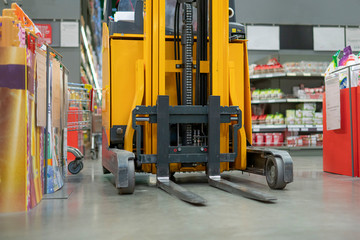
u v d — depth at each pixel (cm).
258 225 178
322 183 329
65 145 369
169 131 299
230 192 273
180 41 334
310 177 374
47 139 270
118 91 326
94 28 1227
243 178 373
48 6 695
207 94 323
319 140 718
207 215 200
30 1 692
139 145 290
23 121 213
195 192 277
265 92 717
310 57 766
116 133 325
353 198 252
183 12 317
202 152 301
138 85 306
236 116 329
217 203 233
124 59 327
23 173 213
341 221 187
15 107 212
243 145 320
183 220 189
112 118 325
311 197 256
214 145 299
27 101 217
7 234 164
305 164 526
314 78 765
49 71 278
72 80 699
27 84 218
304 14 832
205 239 155
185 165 315
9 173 212
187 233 164
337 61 434
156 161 291
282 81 760
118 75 326
